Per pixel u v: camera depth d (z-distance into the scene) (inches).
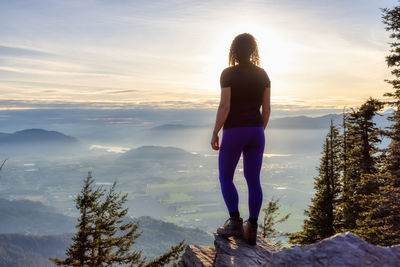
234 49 135.8
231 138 135.1
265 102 143.8
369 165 849.5
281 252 81.6
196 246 155.0
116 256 702.5
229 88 132.9
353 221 853.8
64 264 679.1
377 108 844.6
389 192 575.8
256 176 140.1
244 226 146.8
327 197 898.7
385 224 567.5
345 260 73.8
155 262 686.5
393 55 625.9
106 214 727.7
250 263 124.3
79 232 692.7
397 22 615.8
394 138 643.5
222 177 143.6
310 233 889.5
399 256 73.7
